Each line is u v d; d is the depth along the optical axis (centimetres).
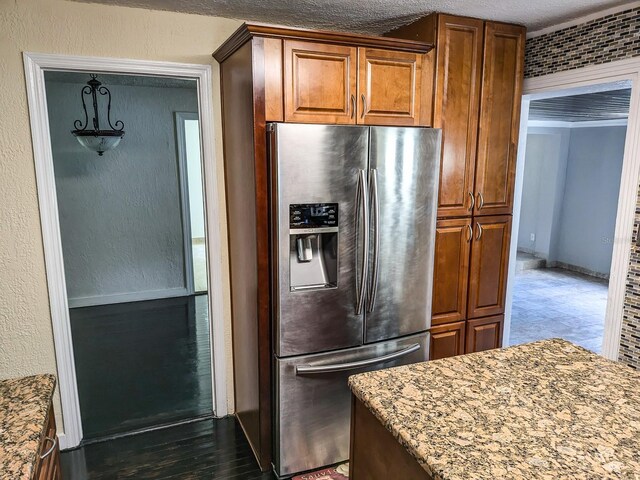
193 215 752
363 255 216
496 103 263
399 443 118
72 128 461
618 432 113
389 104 231
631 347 238
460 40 245
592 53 245
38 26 210
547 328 448
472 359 158
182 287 529
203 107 249
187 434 262
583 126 681
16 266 224
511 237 308
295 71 205
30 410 126
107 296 497
